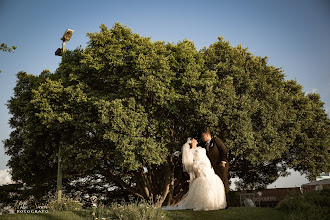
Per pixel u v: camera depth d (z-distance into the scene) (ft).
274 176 71.20
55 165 66.59
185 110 53.72
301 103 63.46
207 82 51.65
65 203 29.53
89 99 51.83
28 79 70.74
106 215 21.36
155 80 50.19
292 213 22.61
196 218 19.69
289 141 58.54
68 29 58.03
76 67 56.08
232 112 50.62
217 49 63.00
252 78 58.80
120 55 53.93
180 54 54.34
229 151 54.29
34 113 54.80
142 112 50.75
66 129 53.83
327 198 25.57
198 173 21.54
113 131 47.93
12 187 73.31
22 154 67.15
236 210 21.88
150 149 48.34
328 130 64.34
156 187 62.23
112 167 61.87
